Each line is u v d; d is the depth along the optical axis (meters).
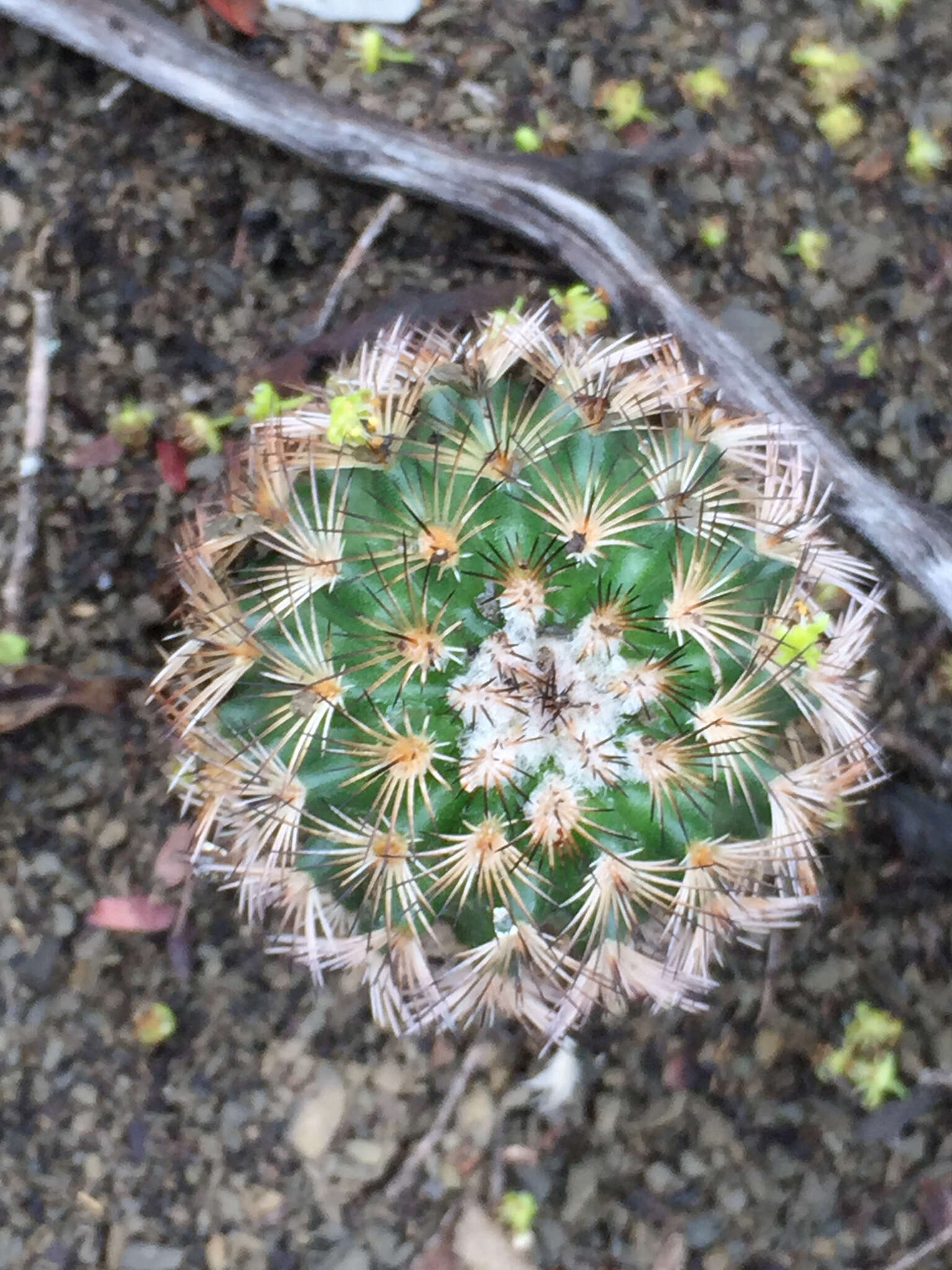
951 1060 0.20
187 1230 0.19
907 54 0.23
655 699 0.14
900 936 0.21
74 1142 0.19
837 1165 0.20
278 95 0.20
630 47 0.22
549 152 0.22
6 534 0.20
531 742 0.14
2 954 0.20
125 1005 0.20
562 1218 0.20
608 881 0.14
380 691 0.14
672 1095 0.20
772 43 0.23
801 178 0.23
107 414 0.21
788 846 0.15
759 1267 0.20
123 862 0.20
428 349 0.16
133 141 0.21
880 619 0.21
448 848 0.14
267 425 0.16
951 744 0.21
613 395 0.15
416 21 0.22
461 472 0.14
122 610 0.20
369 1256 0.19
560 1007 0.15
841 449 0.20
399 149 0.20
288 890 0.15
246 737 0.15
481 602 0.14
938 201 0.23
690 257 0.22
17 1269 0.19
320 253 0.22
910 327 0.22
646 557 0.14
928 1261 0.20
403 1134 0.20
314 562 0.14
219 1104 0.20
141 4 0.20
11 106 0.21
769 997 0.20
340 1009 0.20
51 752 0.20
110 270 0.21
